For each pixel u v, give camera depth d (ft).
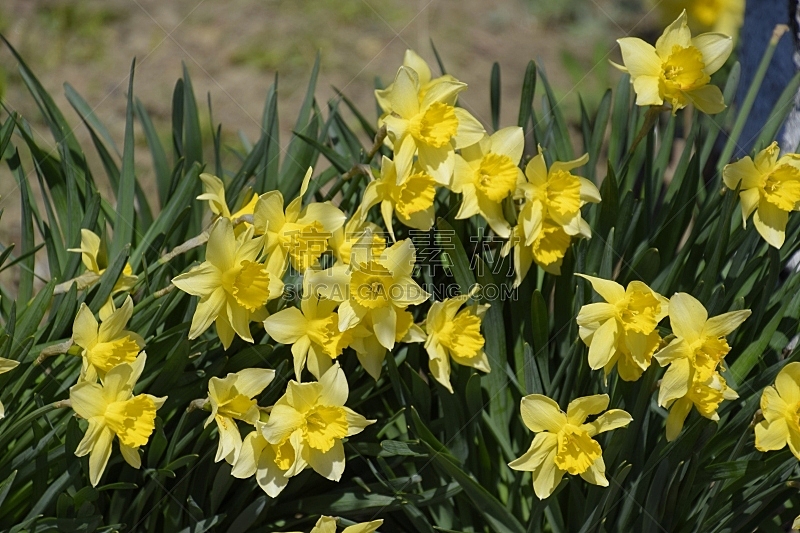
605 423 6.88
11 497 6.95
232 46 12.88
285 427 6.83
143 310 7.03
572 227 7.04
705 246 7.21
